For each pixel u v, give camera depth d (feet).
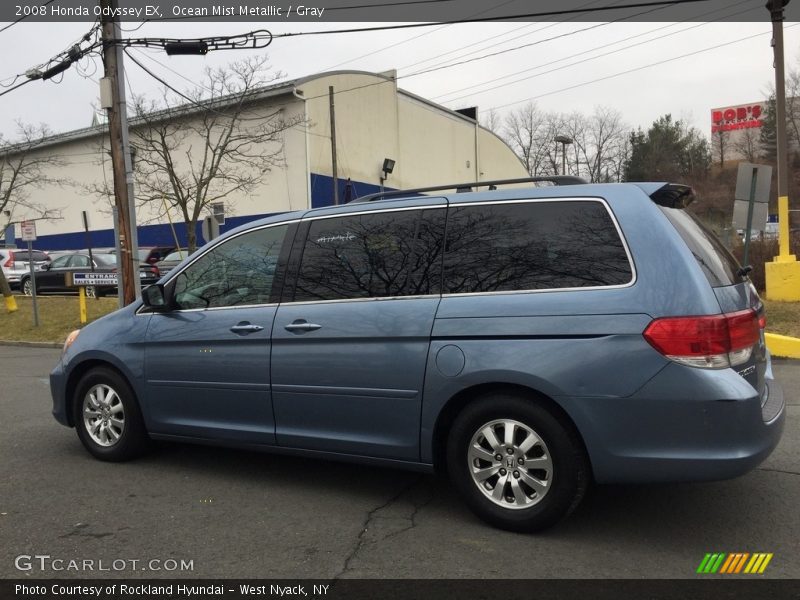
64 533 12.59
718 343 10.75
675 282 11.00
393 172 101.86
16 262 73.31
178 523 13.02
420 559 11.28
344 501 14.11
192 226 66.95
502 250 12.50
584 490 11.67
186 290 16.08
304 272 14.43
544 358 11.51
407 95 106.32
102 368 17.08
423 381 12.58
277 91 81.66
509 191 12.83
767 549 11.42
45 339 47.93
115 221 43.06
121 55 42.19
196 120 85.05
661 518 12.84
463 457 12.51
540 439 11.75
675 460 10.78
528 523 11.91
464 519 12.98
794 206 169.07
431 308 12.66
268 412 14.56
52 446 18.78
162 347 15.94
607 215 11.82
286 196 85.20
